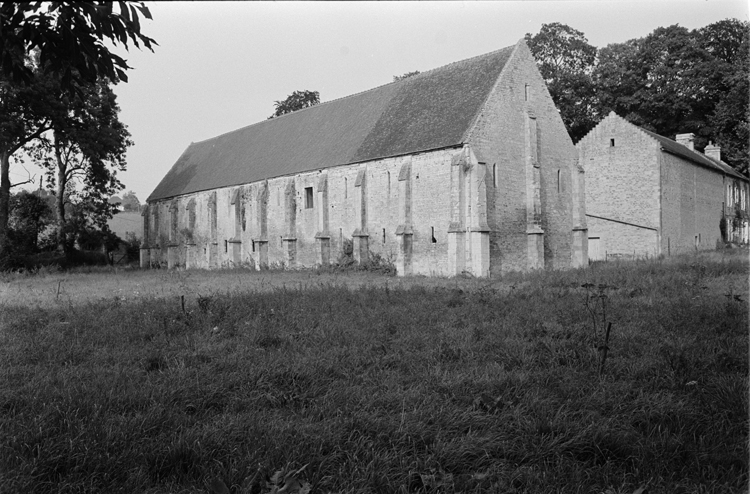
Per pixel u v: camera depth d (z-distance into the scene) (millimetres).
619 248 45312
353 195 39906
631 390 8375
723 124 58312
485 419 7258
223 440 6684
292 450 6387
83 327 13969
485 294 18797
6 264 47406
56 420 7246
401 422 7023
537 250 35062
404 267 35469
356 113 44938
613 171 47750
